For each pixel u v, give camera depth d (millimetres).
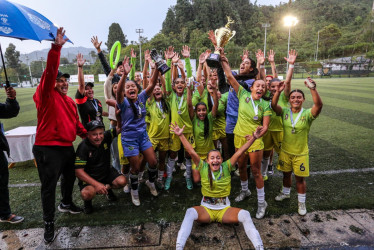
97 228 2811
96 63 68062
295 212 3010
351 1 132750
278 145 3760
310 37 93750
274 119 3617
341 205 3105
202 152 3742
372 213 2953
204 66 4902
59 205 3223
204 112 3545
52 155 2613
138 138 3227
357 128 6773
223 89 4578
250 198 3398
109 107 3949
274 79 3590
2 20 2184
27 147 4656
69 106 2807
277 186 3768
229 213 2594
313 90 2709
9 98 2791
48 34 2500
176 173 4414
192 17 98438
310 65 58125
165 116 3598
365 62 46688
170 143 3676
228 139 3980
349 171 4113
